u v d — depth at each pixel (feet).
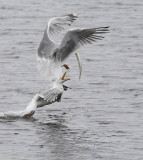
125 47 83.76
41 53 40.47
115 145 39.78
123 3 132.57
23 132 43.01
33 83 61.11
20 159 36.73
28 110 47.70
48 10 121.80
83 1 136.26
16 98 54.39
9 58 75.77
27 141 40.70
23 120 46.70
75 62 73.77
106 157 37.17
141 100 53.36
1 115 47.62
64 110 50.26
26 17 112.78
